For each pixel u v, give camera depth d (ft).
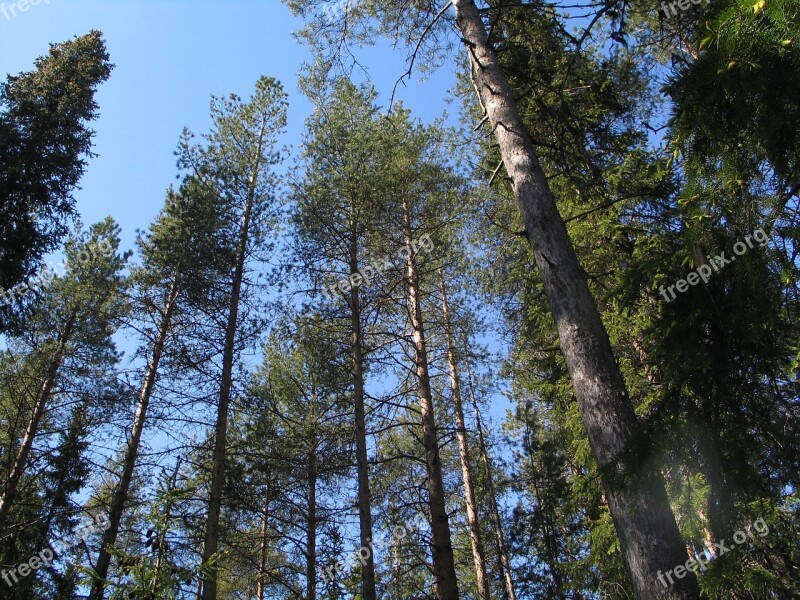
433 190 45.52
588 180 25.86
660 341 14.83
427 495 38.40
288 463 45.44
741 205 12.32
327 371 42.50
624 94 30.55
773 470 14.74
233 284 47.70
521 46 24.91
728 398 14.32
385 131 44.93
